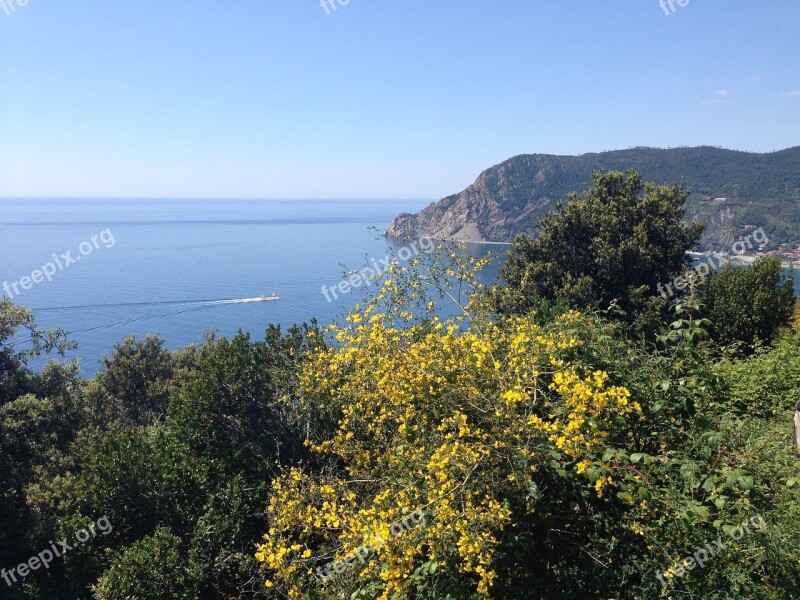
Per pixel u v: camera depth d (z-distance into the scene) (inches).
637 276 708.0
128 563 275.6
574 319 216.7
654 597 145.3
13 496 545.3
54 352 2342.5
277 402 341.1
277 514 211.9
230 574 277.3
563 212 773.9
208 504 302.0
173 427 386.9
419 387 198.2
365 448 235.0
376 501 176.7
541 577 165.2
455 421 172.7
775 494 153.2
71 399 679.1
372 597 164.9
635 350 195.5
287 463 319.0
